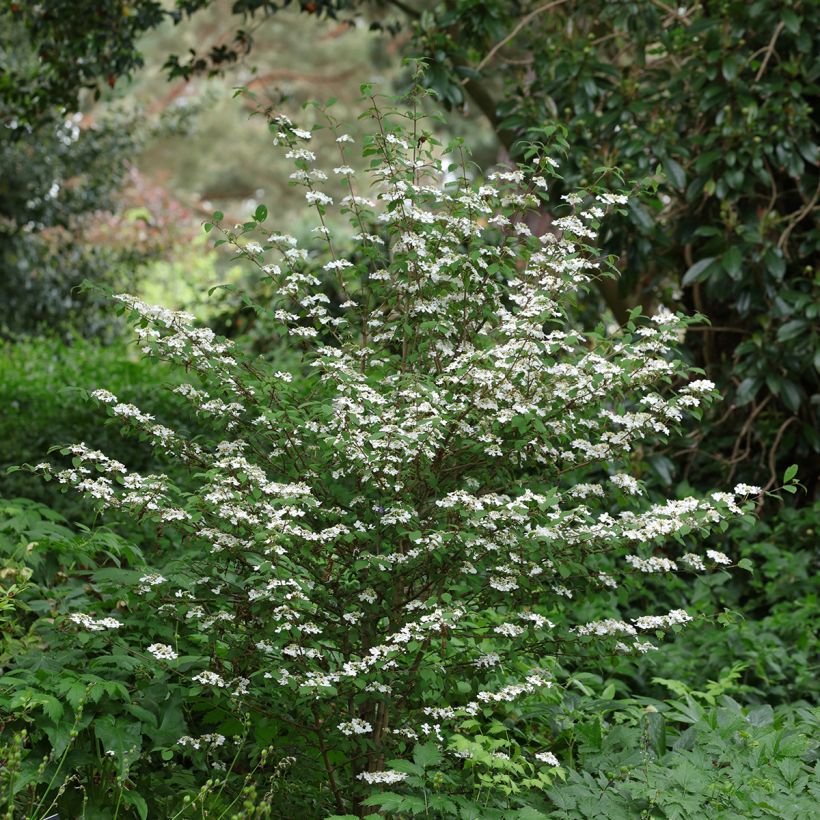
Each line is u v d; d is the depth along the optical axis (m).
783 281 6.33
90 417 7.25
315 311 3.79
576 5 6.94
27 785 3.25
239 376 3.66
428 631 3.34
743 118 6.22
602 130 6.48
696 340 7.00
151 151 25.31
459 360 3.57
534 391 3.64
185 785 3.68
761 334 6.36
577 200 3.91
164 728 3.60
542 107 6.59
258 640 3.43
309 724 3.60
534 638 3.62
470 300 3.84
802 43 6.10
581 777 3.72
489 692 3.54
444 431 3.58
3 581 4.02
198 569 3.63
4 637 3.83
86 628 3.58
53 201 13.30
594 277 3.91
